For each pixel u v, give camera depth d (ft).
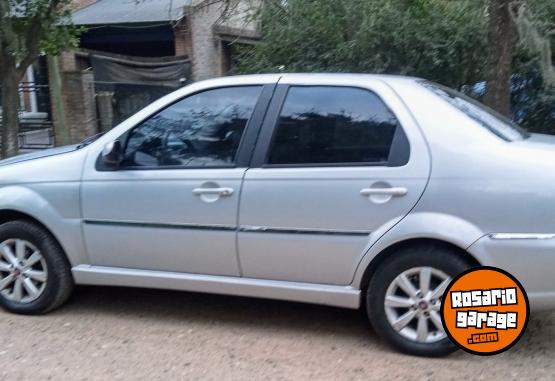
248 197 13.21
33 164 15.02
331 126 13.19
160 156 14.19
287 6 29.04
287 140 13.35
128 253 14.23
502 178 11.87
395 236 12.34
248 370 12.26
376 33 27.02
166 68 42.93
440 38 27.86
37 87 38.40
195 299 16.40
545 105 29.01
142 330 14.32
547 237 11.62
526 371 12.14
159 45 52.65
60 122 36.22
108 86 38.60
